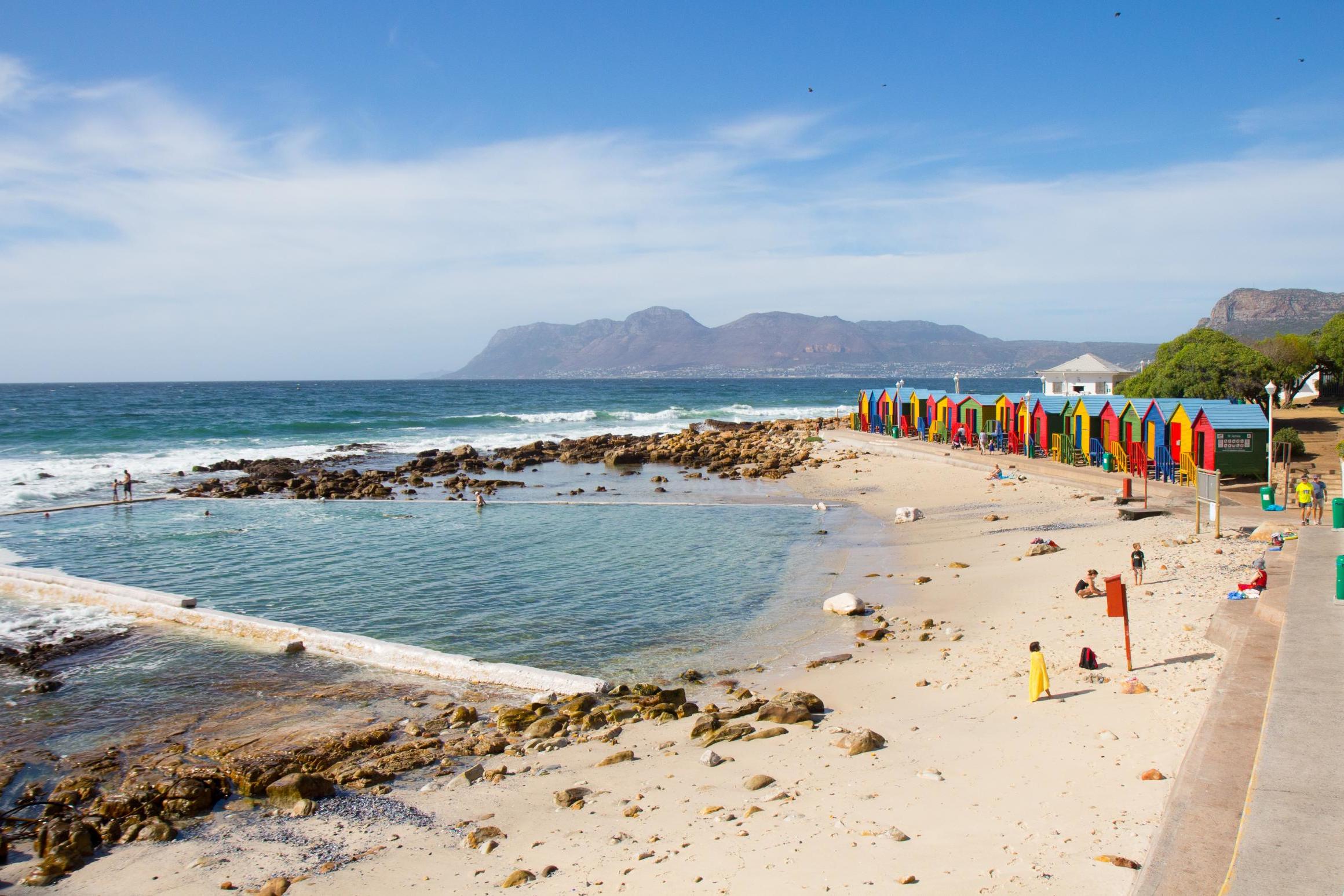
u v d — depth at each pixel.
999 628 19.17
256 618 22.25
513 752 14.13
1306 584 17.20
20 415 94.19
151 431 76.06
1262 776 9.02
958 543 29.75
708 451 64.62
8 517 39.53
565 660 19.36
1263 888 7.07
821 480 49.31
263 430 80.81
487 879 9.95
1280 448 40.22
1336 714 10.59
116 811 12.35
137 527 36.94
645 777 12.58
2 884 10.68
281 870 10.71
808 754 12.79
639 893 9.09
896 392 66.25
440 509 42.06
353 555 30.81
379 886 10.05
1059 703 13.59
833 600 22.52
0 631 21.62
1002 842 9.27
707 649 19.94
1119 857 8.55
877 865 9.09
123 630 21.69
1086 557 24.66
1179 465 36.62
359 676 18.41
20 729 15.72
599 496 45.62
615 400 154.00
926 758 12.09
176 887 10.48
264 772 13.35
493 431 84.75
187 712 16.41
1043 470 41.28
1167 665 14.65
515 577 27.25
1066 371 70.56
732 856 9.66
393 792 12.84
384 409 116.12
